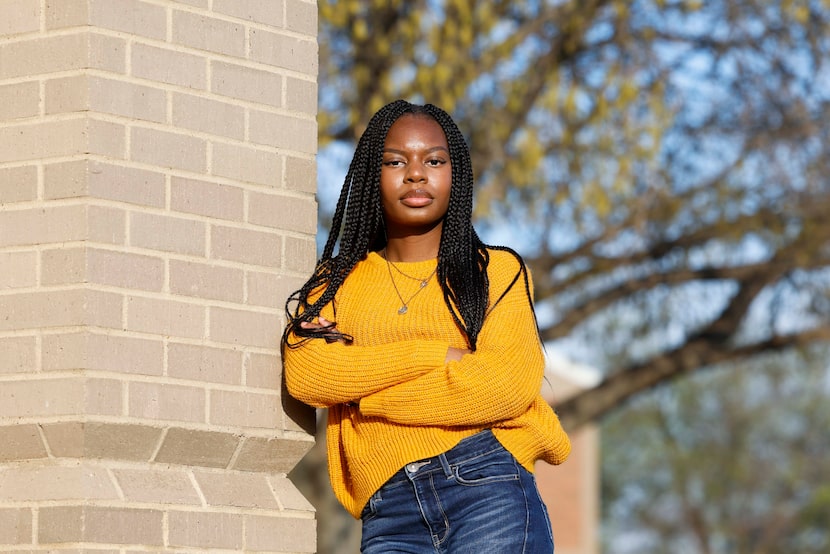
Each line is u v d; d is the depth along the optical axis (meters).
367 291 4.87
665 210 13.67
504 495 4.59
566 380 24.16
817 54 12.80
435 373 4.55
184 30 4.85
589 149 12.73
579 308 14.87
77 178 4.60
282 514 4.94
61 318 4.56
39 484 4.52
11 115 4.72
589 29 12.71
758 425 45.41
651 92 12.45
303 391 4.76
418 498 4.62
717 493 44.94
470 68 11.73
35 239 4.63
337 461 4.95
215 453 4.81
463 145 4.94
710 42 13.13
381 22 11.56
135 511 4.56
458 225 4.85
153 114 4.75
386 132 4.89
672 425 45.62
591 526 28.44
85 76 4.63
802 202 13.83
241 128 4.96
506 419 4.66
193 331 4.76
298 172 5.10
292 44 5.13
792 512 44.53
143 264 4.67
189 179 4.81
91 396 4.51
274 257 5.00
